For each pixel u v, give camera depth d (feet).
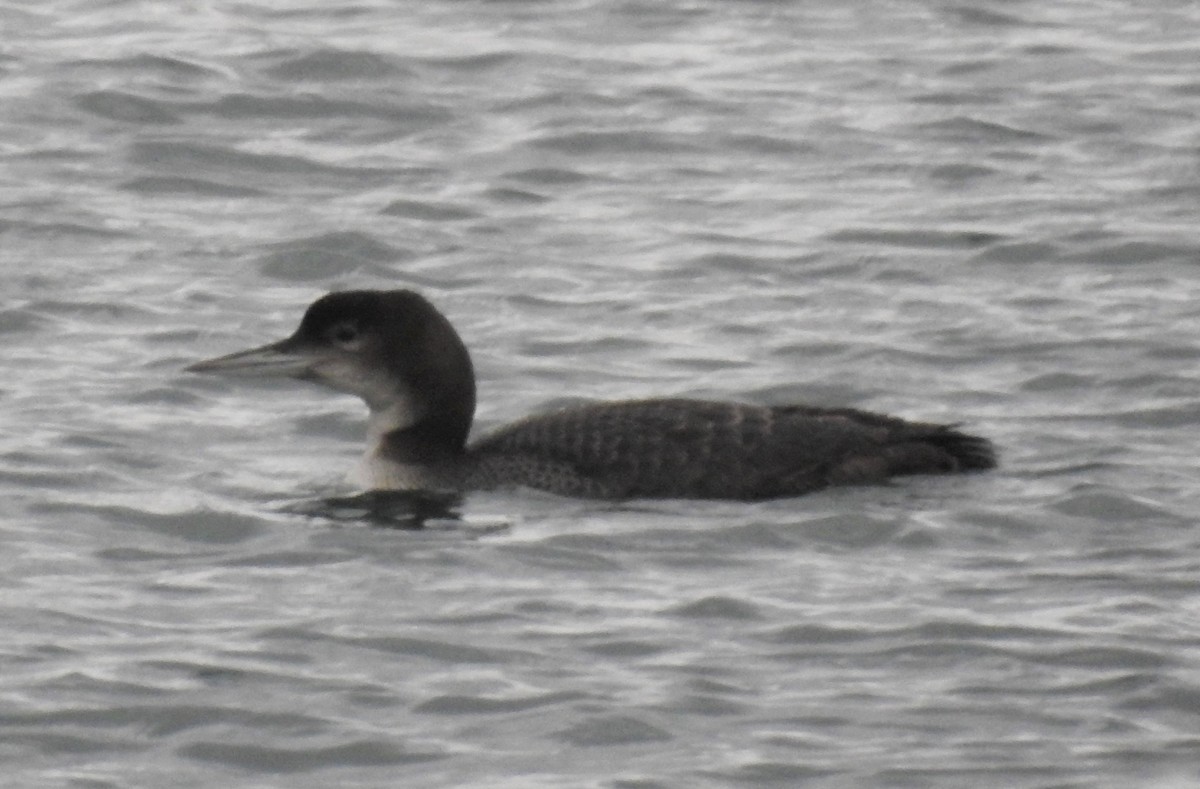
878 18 85.76
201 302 60.18
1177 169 70.64
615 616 40.98
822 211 67.56
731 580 42.63
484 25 84.17
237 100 75.56
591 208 67.97
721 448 46.96
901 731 36.83
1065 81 78.89
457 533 45.09
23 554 43.80
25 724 36.81
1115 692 38.04
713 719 37.19
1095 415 52.75
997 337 57.98
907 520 45.19
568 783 35.12
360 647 39.65
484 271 63.00
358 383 48.32
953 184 69.87
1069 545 44.29
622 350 57.52
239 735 36.60
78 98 74.95
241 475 48.80
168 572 43.06
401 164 71.26
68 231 65.00
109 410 52.44
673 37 83.41
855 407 52.06
